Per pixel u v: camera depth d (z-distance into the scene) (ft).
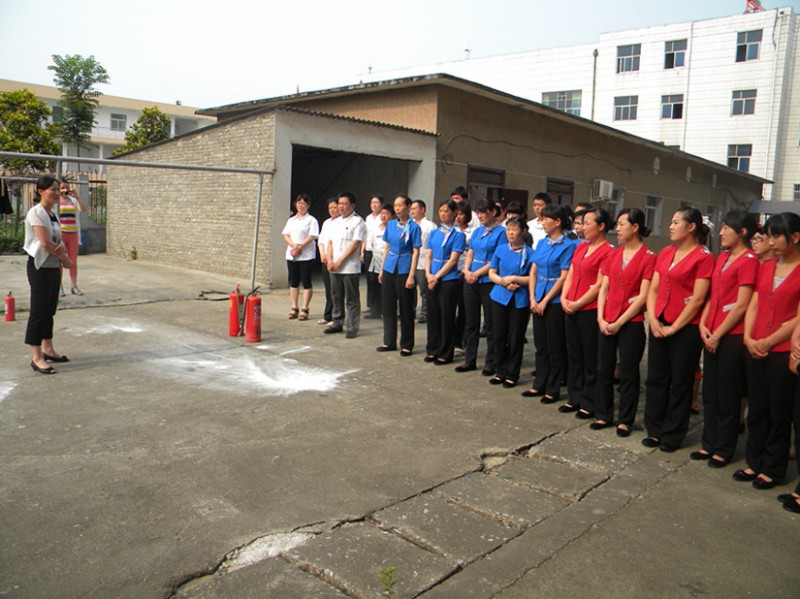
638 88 105.50
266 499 11.25
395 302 22.39
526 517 11.00
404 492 11.76
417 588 8.78
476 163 44.34
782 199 97.76
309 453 13.34
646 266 14.75
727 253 13.61
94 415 14.99
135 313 26.91
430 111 41.11
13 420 14.44
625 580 9.23
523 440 14.73
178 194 41.83
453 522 10.72
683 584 9.18
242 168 34.17
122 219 48.01
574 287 16.28
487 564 9.50
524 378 20.12
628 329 15.01
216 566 9.21
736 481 12.98
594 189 56.39
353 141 36.94
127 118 127.95
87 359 19.65
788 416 12.48
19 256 45.93
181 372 18.85
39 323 17.81
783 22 93.20
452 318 21.01
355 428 14.94
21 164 59.47
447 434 14.84
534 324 17.89
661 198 68.18
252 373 19.13
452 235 20.65
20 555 9.21
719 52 98.22
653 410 14.70
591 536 10.46
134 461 12.59
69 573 8.84
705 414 14.15
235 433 14.29
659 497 12.06
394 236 21.94
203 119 136.36
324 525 10.44
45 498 10.94
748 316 12.84
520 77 117.50
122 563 9.14
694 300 13.74
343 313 25.20
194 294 32.09
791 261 12.30
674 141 102.94
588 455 13.99
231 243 37.65
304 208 26.89
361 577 8.98
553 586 9.00
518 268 18.31
